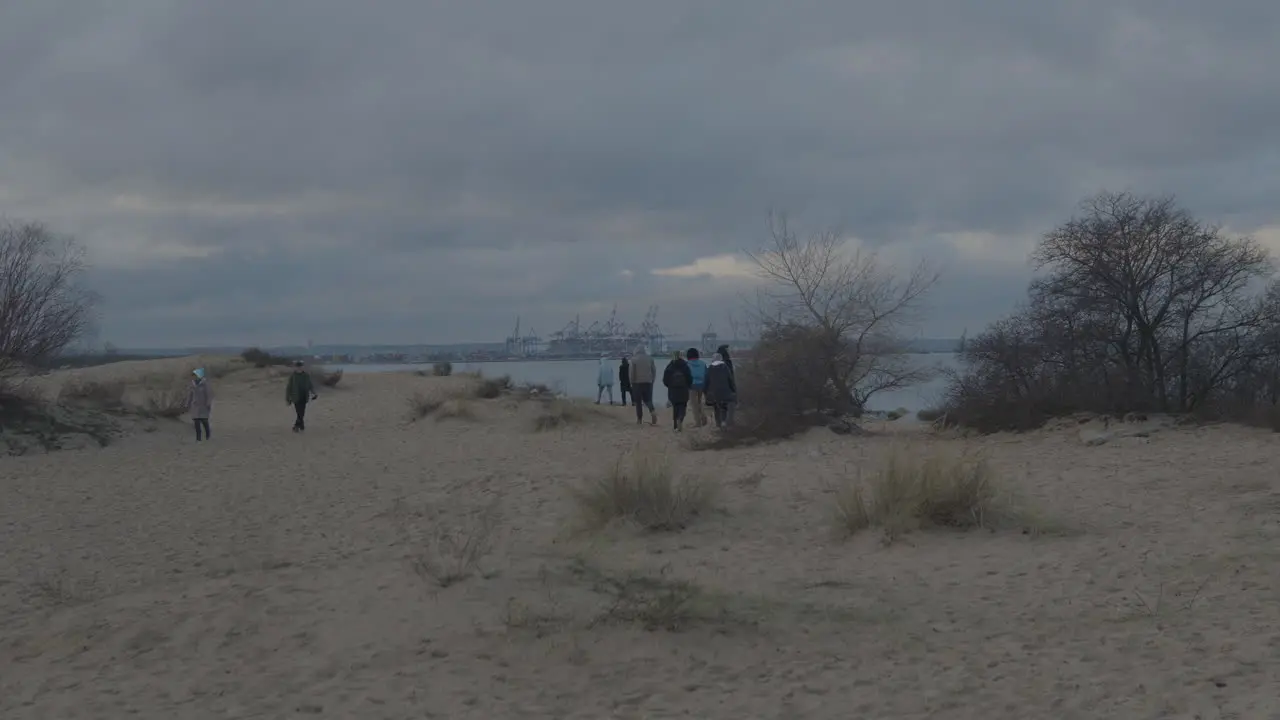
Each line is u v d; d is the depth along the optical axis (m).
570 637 7.27
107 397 31.05
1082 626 7.32
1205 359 19.48
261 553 11.16
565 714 6.11
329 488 16.44
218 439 26.16
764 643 7.25
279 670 6.99
